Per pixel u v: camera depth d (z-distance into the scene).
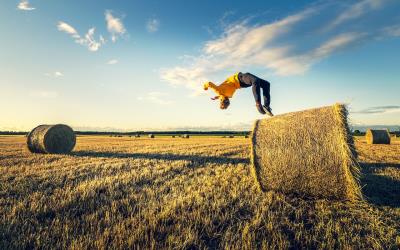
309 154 7.17
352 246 4.57
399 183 8.91
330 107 7.35
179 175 10.10
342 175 6.83
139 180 9.27
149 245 4.50
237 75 6.75
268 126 8.03
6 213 5.90
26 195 7.42
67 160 14.44
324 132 7.14
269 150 7.67
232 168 11.61
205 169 11.45
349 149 6.78
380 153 17.84
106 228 4.96
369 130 28.48
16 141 35.25
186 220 5.50
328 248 4.56
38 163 13.35
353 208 6.61
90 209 6.23
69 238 4.69
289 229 5.26
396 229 5.35
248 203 6.79
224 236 4.85
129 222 5.36
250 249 4.38
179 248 4.45
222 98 6.73
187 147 23.38
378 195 7.56
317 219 5.86
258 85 6.46
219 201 6.70
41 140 17.89
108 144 28.61
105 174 10.34
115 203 6.58
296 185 7.38
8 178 9.63
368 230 5.30
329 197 7.14
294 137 7.47
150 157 15.73
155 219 5.42
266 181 7.72
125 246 4.44
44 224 5.34
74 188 8.13
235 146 24.55
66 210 6.18
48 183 8.89
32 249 4.40
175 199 6.84
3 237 4.75
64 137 18.94
